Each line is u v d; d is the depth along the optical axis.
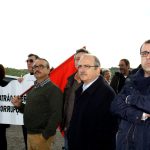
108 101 4.07
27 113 5.44
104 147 4.10
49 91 5.30
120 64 8.88
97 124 4.08
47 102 5.33
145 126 3.44
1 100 7.79
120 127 3.67
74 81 5.68
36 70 5.39
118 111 3.61
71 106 5.63
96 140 4.09
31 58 7.89
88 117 4.10
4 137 7.41
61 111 5.32
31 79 7.94
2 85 7.84
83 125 4.14
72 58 6.70
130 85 3.64
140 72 3.61
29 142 5.50
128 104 3.53
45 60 5.46
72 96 5.64
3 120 7.63
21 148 8.62
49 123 5.20
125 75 8.87
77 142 4.19
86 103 4.15
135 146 3.46
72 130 4.26
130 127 3.54
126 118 3.54
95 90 4.16
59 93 5.33
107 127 4.07
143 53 3.49
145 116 3.43
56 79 6.73
